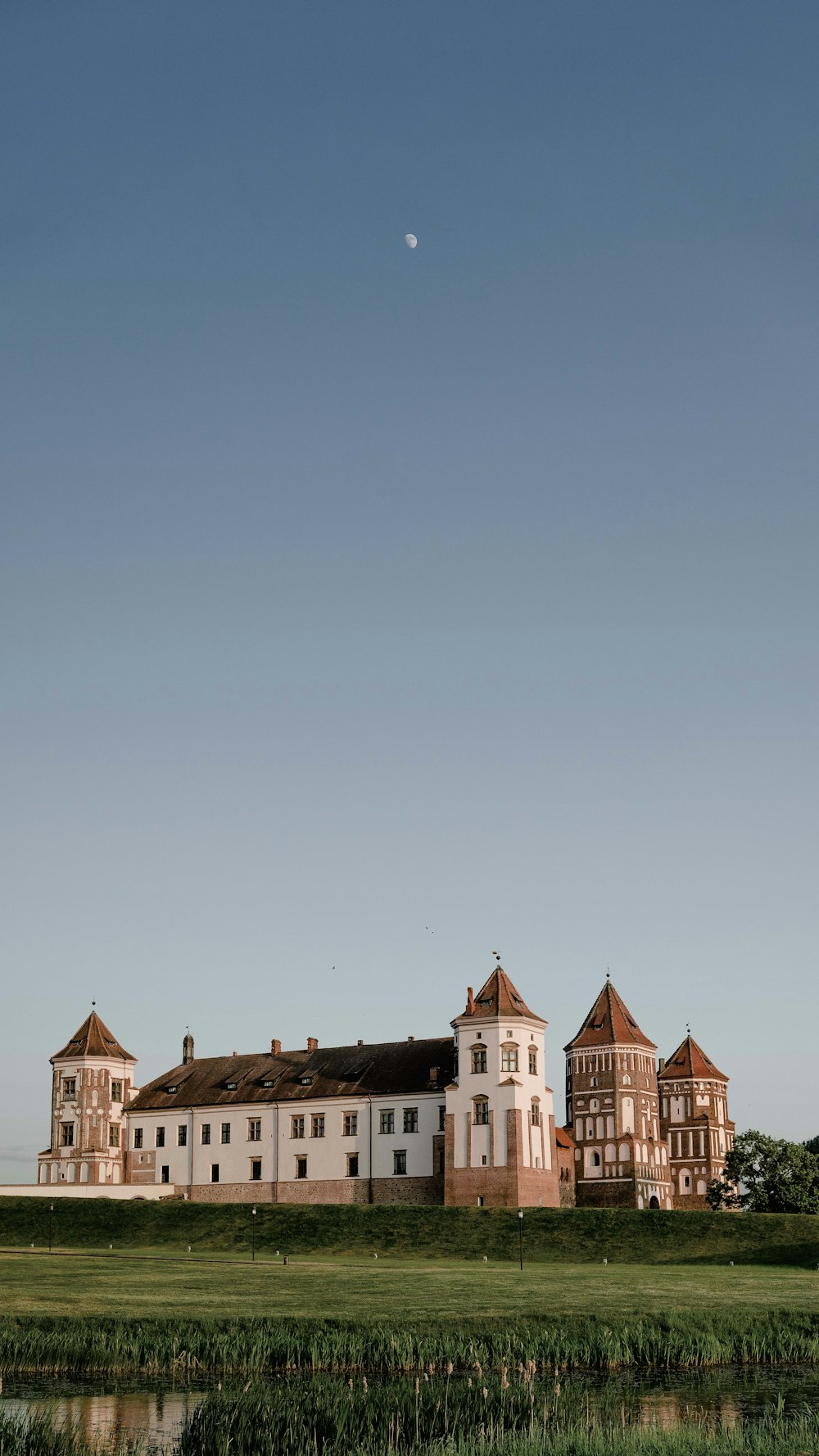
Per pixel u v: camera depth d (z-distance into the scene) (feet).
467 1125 432.66
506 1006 440.04
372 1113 454.40
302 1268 303.48
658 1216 369.09
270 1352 191.93
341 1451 137.80
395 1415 150.61
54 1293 239.30
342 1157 455.22
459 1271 297.74
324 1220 385.09
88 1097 489.26
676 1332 208.03
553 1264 338.95
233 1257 342.23
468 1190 427.33
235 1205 401.08
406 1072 460.14
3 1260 309.22
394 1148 447.83
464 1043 440.04
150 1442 144.87
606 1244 355.97
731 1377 186.39
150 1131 491.72
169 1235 382.83
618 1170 518.78
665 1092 615.16
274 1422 144.05
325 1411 148.15
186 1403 166.20
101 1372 186.60
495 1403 159.12
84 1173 482.28
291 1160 463.42
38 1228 394.32
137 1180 489.26
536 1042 445.37
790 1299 238.68
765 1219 361.30
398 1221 381.40
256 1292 246.06
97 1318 210.38
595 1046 537.24
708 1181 595.47
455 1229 373.20
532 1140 433.07
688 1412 163.12
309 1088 469.98
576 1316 215.31
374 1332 201.26
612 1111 526.98
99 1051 495.00
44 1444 136.15
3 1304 224.33
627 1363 196.95
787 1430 146.61
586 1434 143.13
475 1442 140.77
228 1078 493.36
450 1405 156.56
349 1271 294.05
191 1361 190.19
